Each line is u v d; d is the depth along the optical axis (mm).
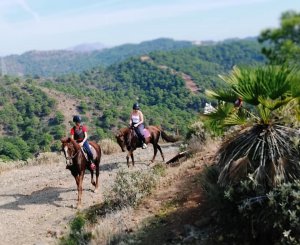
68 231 9703
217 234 7234
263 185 6309
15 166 21734
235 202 6691
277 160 6254
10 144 129375
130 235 8461
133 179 10898
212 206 8188
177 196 9867
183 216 8578
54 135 172125
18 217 11805
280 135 6520
